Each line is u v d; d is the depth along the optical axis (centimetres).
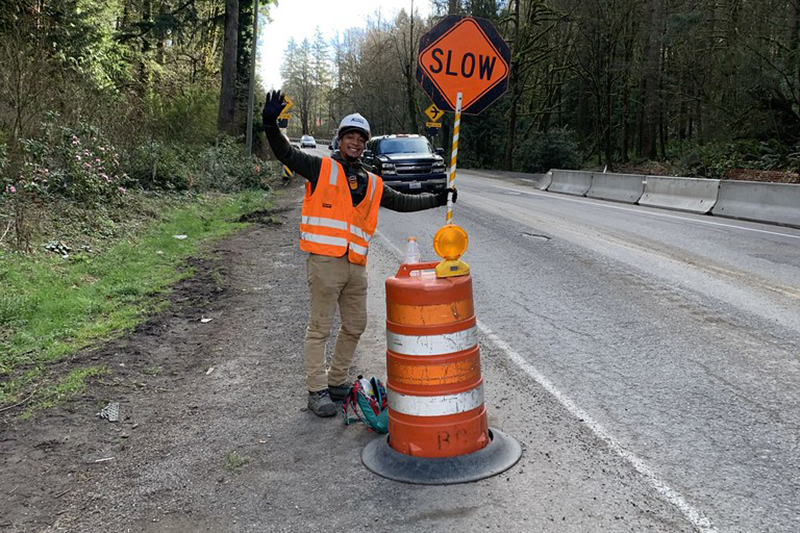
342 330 462
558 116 5253
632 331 599
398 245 1102
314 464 381
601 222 1334
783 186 1319
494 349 565
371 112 7525
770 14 2191
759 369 498
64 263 838
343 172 434
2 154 1023
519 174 3550
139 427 435
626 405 442
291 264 979
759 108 2234
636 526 305
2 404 463
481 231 1203
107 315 682
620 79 3869
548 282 798
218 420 445
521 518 315
